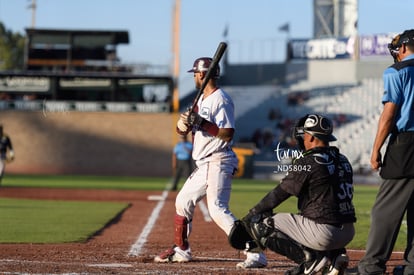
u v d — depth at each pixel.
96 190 48.41
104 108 75.06
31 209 32.03
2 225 24.36
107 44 73.50
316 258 11.97
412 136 12.27
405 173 12.21
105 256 16.56
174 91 74.75
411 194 12.34
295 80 88.31
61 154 75.12
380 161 12.38
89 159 75.25
